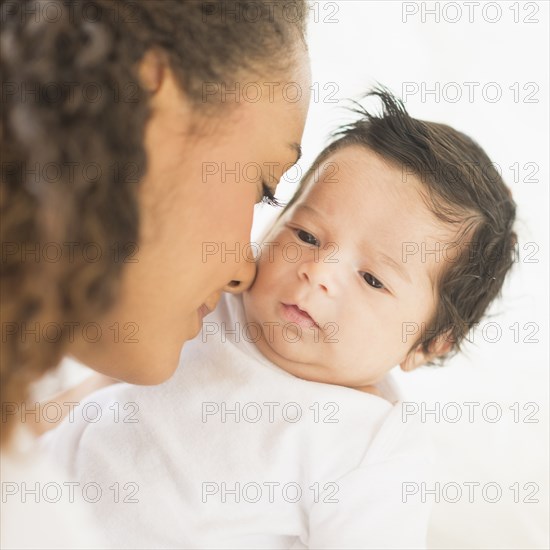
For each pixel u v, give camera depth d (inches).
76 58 25.6
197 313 34.9
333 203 38.5
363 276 38.5
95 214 26.0
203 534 37.2
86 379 45.2
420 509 39.1
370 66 60.6
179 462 37.8
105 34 26.1
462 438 49.7
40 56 25.4
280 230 39.2
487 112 59.0
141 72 27.7
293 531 39.0
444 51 60.9
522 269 54.3
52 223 25.6
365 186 38.6
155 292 30.3
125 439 39.0
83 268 26.3
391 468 38.4
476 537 45.8
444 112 59.0
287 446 38.1
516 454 49.1
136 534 36.9
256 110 30.8
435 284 39.9
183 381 39.8
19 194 25.6
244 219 32.0
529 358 53.4
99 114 25.7
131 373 33.0
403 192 38.5
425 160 39.0
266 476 37.8
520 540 45.6
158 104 28.0
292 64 32.0
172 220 29.3
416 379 53.0
